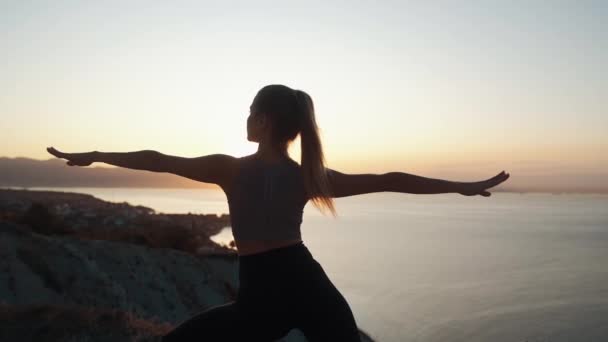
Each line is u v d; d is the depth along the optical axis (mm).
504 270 94062
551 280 82562
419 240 157500
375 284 75688
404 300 63500
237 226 2734
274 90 2838
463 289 73000
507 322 52469
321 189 2760
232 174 2764
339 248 131625
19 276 22047
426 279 82000
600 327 50469
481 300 64750
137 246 34406
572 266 99750
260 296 2660
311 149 2787
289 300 2660
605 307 60594
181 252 37844
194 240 53188
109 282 26609
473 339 44750
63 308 7488
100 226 81188
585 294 69812
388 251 125875
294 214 2754
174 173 2756
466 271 92250
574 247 136375
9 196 195625
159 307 28125
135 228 70188
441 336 45750
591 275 87750
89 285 25062
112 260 30031
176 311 29141
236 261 40625
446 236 173750
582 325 51594
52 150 2633
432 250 129000
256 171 2738
